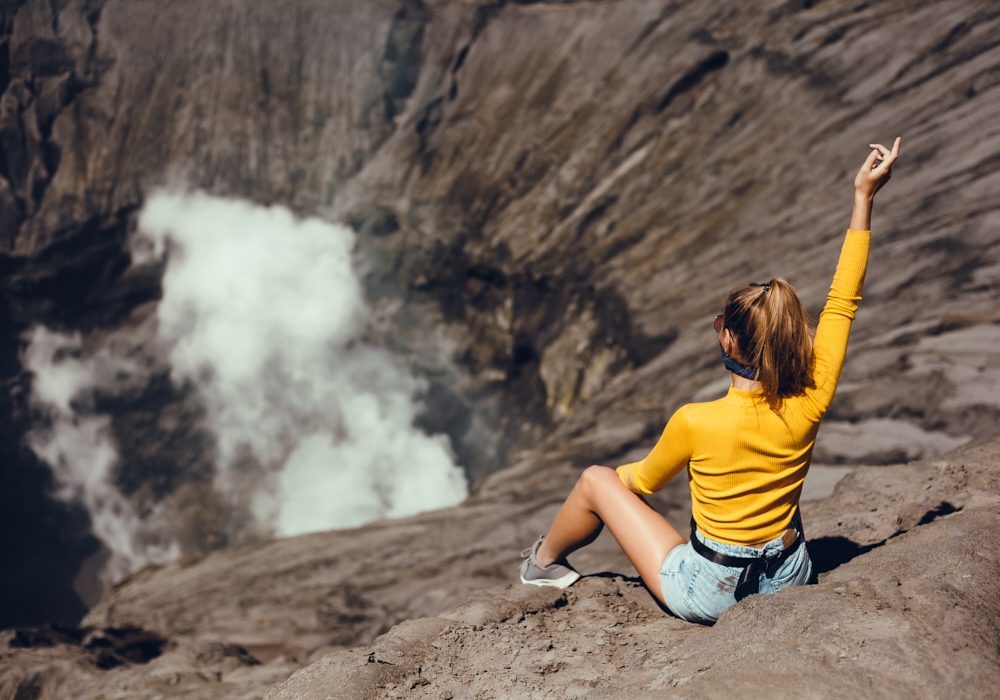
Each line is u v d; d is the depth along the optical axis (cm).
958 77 1706
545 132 3053
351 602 789
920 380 781
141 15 4078
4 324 3956
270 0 3956
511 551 823
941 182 1332
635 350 1772
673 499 790
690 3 2902
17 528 3984
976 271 1016
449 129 3497
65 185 3966
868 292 1130
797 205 1791
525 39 3419
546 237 2691
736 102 2386
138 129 4031
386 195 3534
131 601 1067
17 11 4000
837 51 2180
